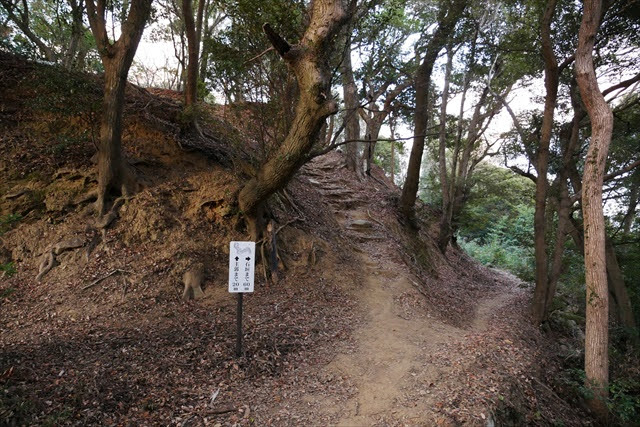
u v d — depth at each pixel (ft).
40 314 19.65
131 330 19.21
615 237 41.91
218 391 15.52
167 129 32.37
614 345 31.24
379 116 60.44
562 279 47.50
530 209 84.33
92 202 25.70
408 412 15.49
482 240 90.48
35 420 12.07
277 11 22.25
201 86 40.29
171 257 24.50
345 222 43.01
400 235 45.09
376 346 22.04
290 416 14.62
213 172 30.45
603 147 22.62
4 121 27.25
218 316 21.97
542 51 31.83
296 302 25.62
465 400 16.58
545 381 23.15
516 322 33.71
